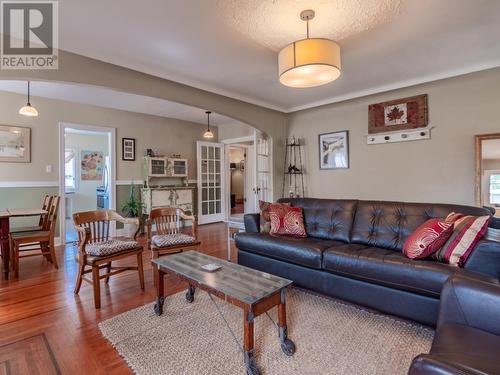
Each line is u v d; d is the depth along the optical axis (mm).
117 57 2852
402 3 2033
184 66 3104
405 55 2912
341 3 2029
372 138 4289
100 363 1645
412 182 3953
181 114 5715
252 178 7957
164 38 2496
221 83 3684
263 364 1616
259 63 3037
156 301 2221
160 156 5738
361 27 2361
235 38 2510
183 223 5855
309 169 5047
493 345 1061
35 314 2229
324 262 2346
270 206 3189
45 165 4441
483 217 1924
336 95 4273
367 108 4352
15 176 4191
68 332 1970
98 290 2344
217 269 2025
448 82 3568
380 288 2082
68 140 6977
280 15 2172
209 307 2330
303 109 4859
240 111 4387
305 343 1816
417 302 1909
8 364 1634
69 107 4676
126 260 3688
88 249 2480
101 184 7422
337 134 4691
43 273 3193
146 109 5273
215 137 7012
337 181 4715
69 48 2631
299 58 2092
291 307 2320
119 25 2281
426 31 2436
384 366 1589
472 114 3477
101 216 2857
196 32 2402
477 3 2041
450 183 3645
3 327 2037
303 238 2877
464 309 1250
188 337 1899
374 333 1925
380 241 2559
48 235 3342
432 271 1818
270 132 4938
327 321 2090
